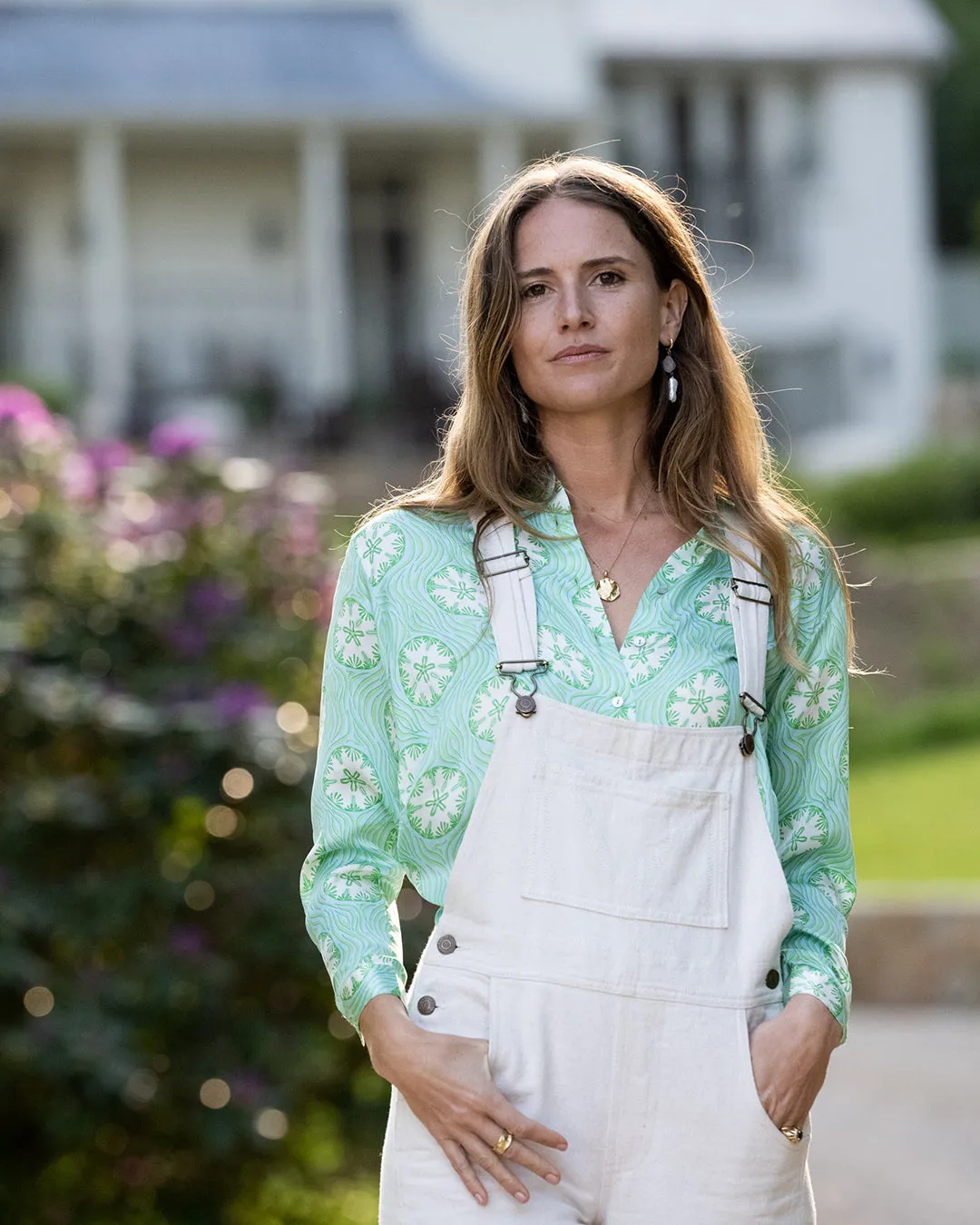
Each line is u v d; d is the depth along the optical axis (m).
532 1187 3.57
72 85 31.91
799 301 36.66
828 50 36.00
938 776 17.92
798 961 3.82
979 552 25.05
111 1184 8.32
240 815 8.26
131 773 7.87
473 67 35.22
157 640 8.37
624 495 3.97
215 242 33.97
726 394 4.07
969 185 55.25
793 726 4.00
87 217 31.62
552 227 3.89
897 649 22.14
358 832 3.85
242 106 31.72
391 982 3.71
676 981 3.57
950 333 39.19
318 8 36.12
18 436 8.59
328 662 3.91
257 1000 8.30
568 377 3.87
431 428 30.06
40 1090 7.80
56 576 8.41
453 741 3.69
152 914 8.03
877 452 32.66
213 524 8.60
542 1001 3.55
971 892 12.70
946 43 36.66
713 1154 3.56
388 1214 3.73
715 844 3.65
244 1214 8.48
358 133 33.53
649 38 35.84
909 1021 11.84
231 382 31.67
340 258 32.72
